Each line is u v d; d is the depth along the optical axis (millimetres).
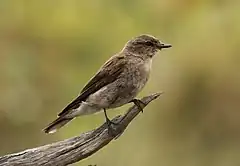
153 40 11453
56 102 18734
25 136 18281
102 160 17156
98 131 10477
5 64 18891
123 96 11172
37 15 19359
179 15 19109
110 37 19219
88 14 19453
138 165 17469
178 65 17969
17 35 19266
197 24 18703
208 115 17844
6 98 18469
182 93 17797
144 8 19422
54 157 10422
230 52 18109
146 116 17703
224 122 17812
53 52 19156
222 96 17891
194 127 17781
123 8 19500
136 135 17578
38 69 18984
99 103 11062
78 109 11055
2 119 18281
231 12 18641
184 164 17719
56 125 10992
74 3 19516
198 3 19047
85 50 19141
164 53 18188
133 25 19328
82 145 10445
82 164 16844
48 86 18844
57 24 19312
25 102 18547
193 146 17750
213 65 18000
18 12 19406
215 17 18688
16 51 19047
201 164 17750
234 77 17938
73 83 18875
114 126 10477
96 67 18984
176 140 17688
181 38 18516
